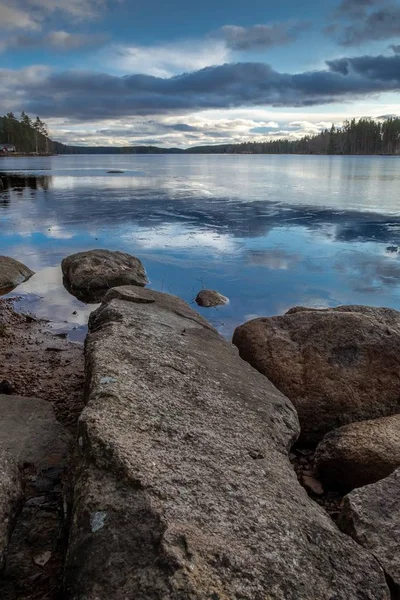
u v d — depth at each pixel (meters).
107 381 3.51
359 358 5.20
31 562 2.62
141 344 4.38
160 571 2.08
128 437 2.90
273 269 11.91
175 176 48.38
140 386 3.56
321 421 4.89
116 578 2.11
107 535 2.30
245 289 10.42
